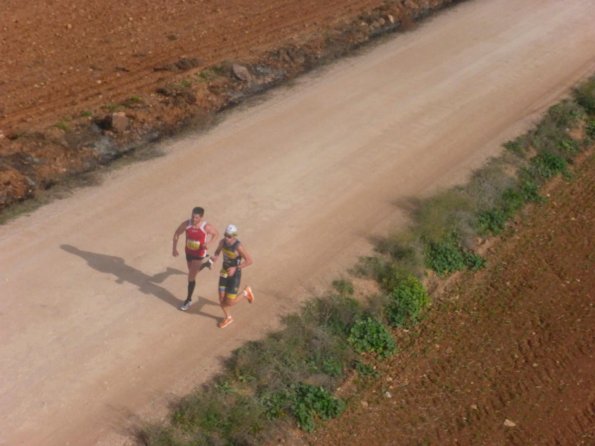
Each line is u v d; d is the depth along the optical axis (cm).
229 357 1291
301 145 1928
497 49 2559
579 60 2525
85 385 1212
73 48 2302
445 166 1884
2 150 1767
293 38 2491
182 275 1467
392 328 1470
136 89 2103
